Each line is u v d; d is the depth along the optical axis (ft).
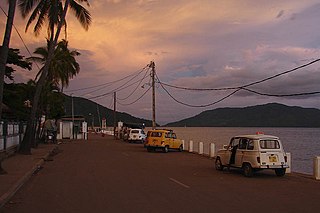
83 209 31.86
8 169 57.77
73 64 150.00
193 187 43.78
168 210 31.37
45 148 112.57
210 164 71.82
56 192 40.27
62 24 96.02
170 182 47.57
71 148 123.34
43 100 130.31
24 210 31.71
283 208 32.40
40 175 54.65
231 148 58.80
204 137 228.43
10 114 106.73
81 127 230.89
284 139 244.01
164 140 105.70
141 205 33.37
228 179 51.31
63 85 144.05
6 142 81.00
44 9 95.76
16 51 102.83
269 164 53.31
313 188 44.04
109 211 31.04
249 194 39.37
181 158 85.87
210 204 33.88
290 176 55.21
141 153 102.01
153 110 143.02
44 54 126.82
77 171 59.36
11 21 55.36
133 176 53.26
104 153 100.73
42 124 150.20
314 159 53.26
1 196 35.63
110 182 47.37
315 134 350.84
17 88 111.04
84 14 98.78
